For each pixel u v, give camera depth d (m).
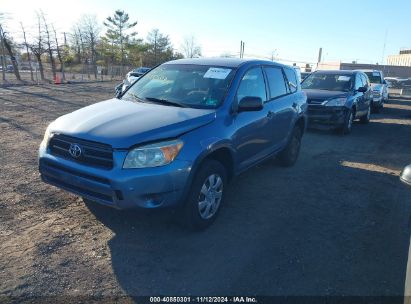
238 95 4.93
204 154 4.05
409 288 2.62
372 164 7.76
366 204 5.43
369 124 13.84
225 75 5.09
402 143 10.26
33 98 17.81
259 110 4.92
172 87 5.11
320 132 11.46
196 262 3.70
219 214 4.79
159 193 3.74
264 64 5.91
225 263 3.71
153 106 4.62
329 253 4.00
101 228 4.25
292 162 7.15
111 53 65.00
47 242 3.90
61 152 4.05
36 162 6.64
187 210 4.09
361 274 3.64
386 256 3.99
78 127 3.99
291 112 6.46
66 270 3.46
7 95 18.75
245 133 4.91
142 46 67.00
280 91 6.26
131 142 3.68
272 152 6.05
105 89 26.88
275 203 5.30
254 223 4.62
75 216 4.50
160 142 3.78
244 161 5.09
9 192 5.14
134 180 3.62
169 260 3.71
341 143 9.91
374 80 18.72
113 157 3.66
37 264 3.52
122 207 3.68
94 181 3.76
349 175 6.84
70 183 3.96
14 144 7.92
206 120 4.31
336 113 10.60
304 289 3.37
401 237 4.43
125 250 3.84
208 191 4.31
